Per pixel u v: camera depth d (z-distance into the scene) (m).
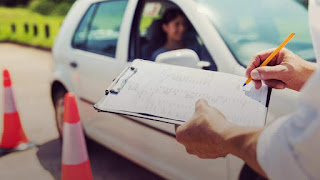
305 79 1.10
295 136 0.58
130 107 0.97
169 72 1.11
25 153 3.69
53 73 3.58
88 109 3.08
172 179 2.29
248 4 2.58
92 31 3.20
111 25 3.00
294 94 1.71
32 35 15.62
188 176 2.18
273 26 2.45
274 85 1.09
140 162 2.56
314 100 0.56
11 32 16.89
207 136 0.76
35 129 4.41
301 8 2.66
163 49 2.72
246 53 2.15
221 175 1.95
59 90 3.63
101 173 3.22
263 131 0.65
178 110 0.94
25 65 9.36
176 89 1.02
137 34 2.78
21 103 5.68
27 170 3.34
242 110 0.94
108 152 3.54
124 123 2.64
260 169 0.65
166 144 2.29
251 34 2.36
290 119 0.61
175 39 2.67
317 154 0.56
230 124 0.75
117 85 1.05
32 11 29.39
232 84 1.05
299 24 2.49
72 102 2.31
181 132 0.82
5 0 34.34
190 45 2.59
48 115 5.00
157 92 1.01
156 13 2.83
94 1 3.33
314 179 0.57
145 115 0.94
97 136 3.03
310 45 2.30
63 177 2.37
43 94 6.27
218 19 2.34
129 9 2.82
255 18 2.50
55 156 3.62
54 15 28.67
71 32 3.46
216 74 1.11
